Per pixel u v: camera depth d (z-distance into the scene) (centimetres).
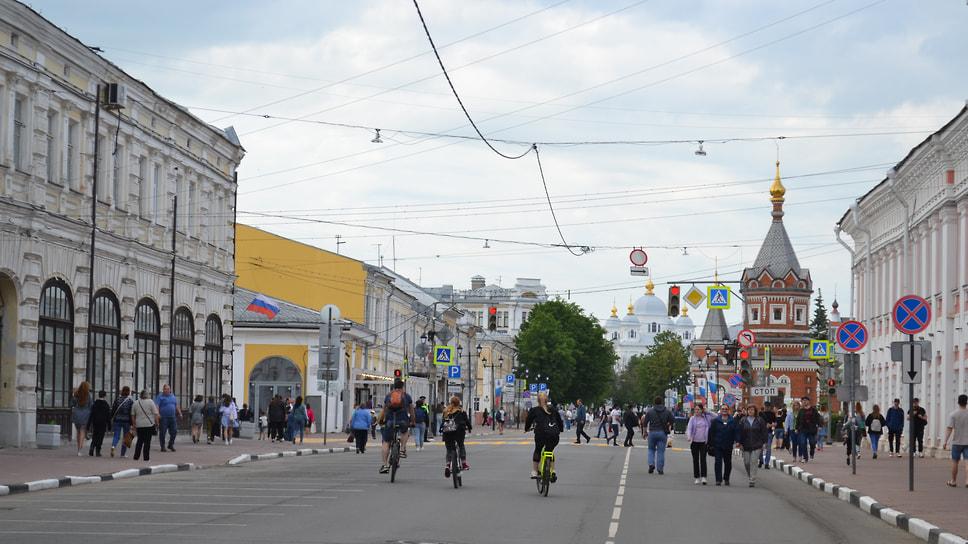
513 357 14350
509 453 4244
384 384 7806
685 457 4341
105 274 3725
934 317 4209
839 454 4369
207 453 3516
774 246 12350
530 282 18312
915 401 4078
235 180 5147
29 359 3212
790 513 2009
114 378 3822
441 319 9788
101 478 2436
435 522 1670
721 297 4825
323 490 2225
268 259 6950
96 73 3603
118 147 3847
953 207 3984
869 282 5222
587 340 12619
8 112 3089
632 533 1609
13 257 3117
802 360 12062
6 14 3012
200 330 4669
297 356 6384
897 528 1797
